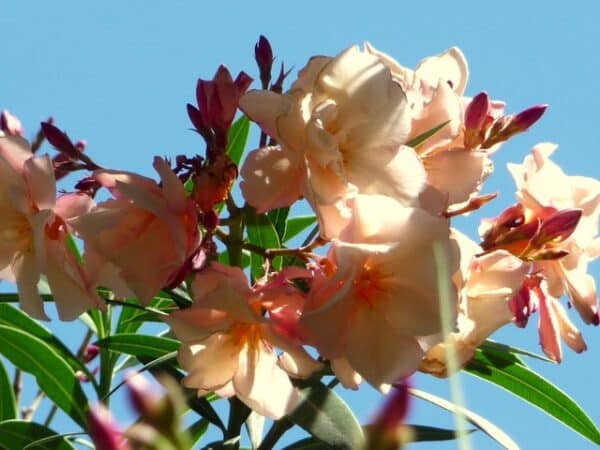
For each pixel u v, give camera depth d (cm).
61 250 62
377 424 37
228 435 68
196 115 64
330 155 60
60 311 62
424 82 67
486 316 63
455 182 64
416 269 60
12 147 62
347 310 60
